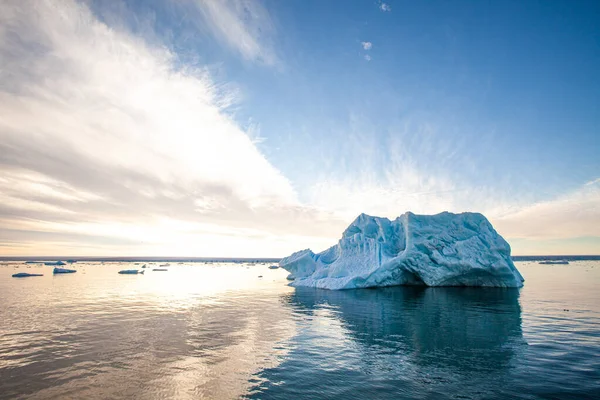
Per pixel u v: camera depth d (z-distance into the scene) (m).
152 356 11.64
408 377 9.66
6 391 8.86
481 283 33.38
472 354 11.65
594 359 11.04
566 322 16.53
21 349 12.44
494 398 8.34
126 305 22.80
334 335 14.41
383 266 32.44
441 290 31.16
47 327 15.98
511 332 14.66
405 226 35.78
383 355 11.63
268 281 44.34
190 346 12.83
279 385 9.16
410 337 14.02
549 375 9.73
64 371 10.25
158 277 51.75
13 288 33.56
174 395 8.60
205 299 25.94
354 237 38.00
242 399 8.34
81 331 15.19
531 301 23.53
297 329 15.52
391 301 24.23
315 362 10.98
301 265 42.28
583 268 74.50
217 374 9.98
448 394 8.57
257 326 16.16
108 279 46.38
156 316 18.72
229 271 74.00
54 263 103.06
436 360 11.08
